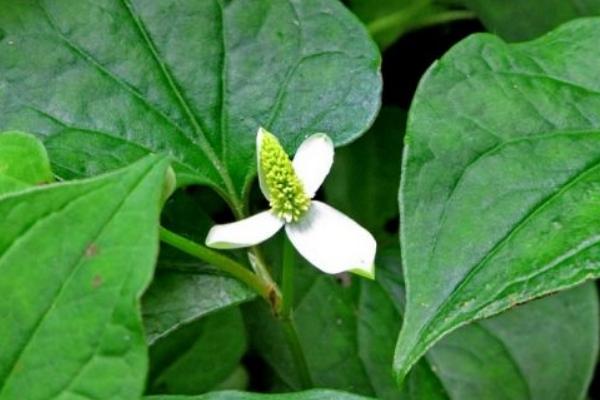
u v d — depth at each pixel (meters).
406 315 0.36
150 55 0.40
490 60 0.39
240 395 0.35
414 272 0.36
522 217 0.36
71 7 0.40
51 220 0.33
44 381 0.33
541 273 0.36
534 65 0.39
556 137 0.38
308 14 0.41
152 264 0.33
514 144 0.37
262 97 0.40
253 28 0.41
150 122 0.40
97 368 0.33
